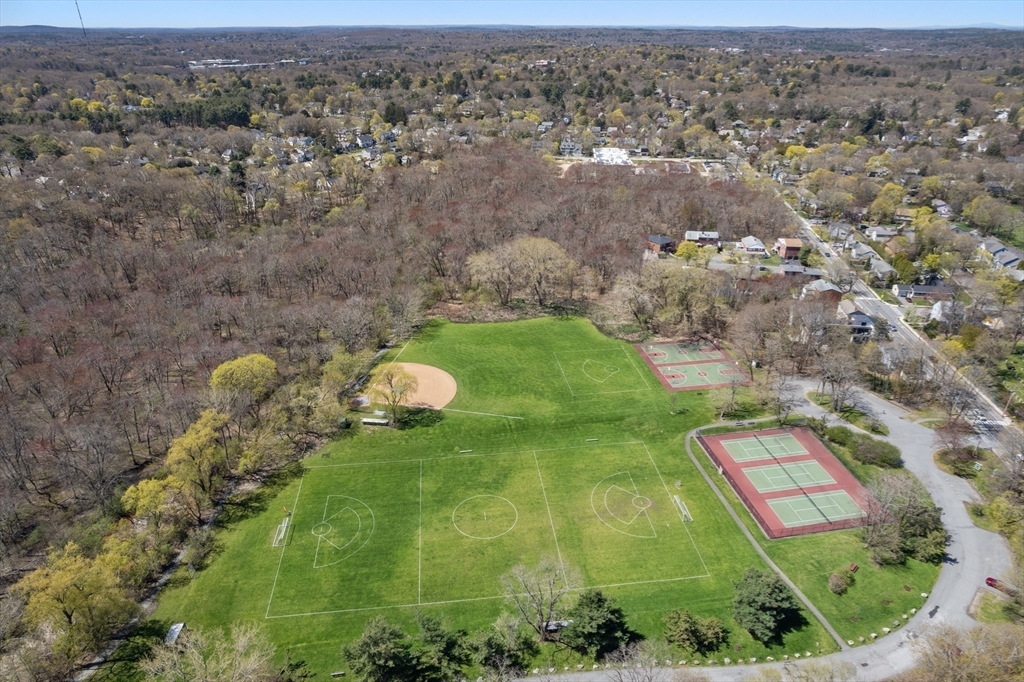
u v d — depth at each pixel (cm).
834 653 6444
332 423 10125
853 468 9194
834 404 10644
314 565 7575
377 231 17175
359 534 8044
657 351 12700
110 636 6656
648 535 8012
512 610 6950
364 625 6788
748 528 8112
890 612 6906
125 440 9594
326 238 16350
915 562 7562
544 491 8819
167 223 18738
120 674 6228
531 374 11825
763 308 12750
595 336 13338
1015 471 8362
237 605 7038
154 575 7450
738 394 11100
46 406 9712
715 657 6425
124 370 10938
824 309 12781
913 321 13850
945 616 6819
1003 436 9581
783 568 7488
